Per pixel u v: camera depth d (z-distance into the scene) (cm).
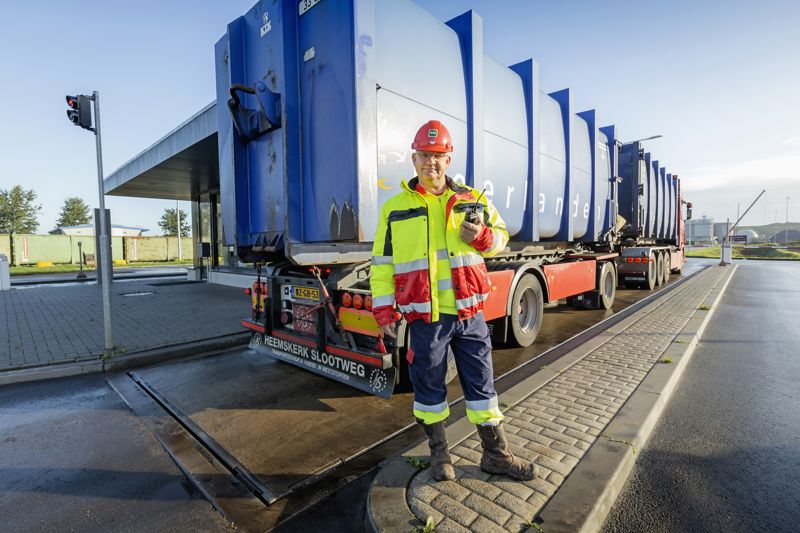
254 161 454
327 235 380
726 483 253
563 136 704
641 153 1080
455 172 466
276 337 479
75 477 277
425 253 228
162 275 2020
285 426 349
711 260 3180
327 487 261
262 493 254
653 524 217
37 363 504
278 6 398
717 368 474
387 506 217
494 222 246
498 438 237
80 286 1431
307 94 393
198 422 359
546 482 232
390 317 239
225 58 470
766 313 823
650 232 1267
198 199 1582
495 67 539
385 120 383
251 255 457
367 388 389
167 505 245
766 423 334
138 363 530
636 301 983
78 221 6134
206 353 585
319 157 384
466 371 241
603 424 303
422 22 428
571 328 702
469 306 229
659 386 379
